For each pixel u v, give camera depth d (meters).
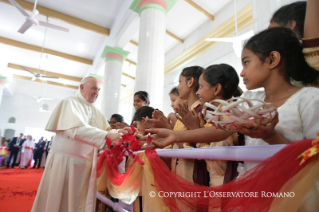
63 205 1.80
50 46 9.59
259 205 0.54
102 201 2.36
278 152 0.53
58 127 1.86
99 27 7.92
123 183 1.45
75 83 13.69
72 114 1.87
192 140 0.81
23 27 5.78
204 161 1.05
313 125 0.60
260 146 0.59
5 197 3.52
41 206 1.81
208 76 1.13
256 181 0.57
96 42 9.03
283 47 0.70
